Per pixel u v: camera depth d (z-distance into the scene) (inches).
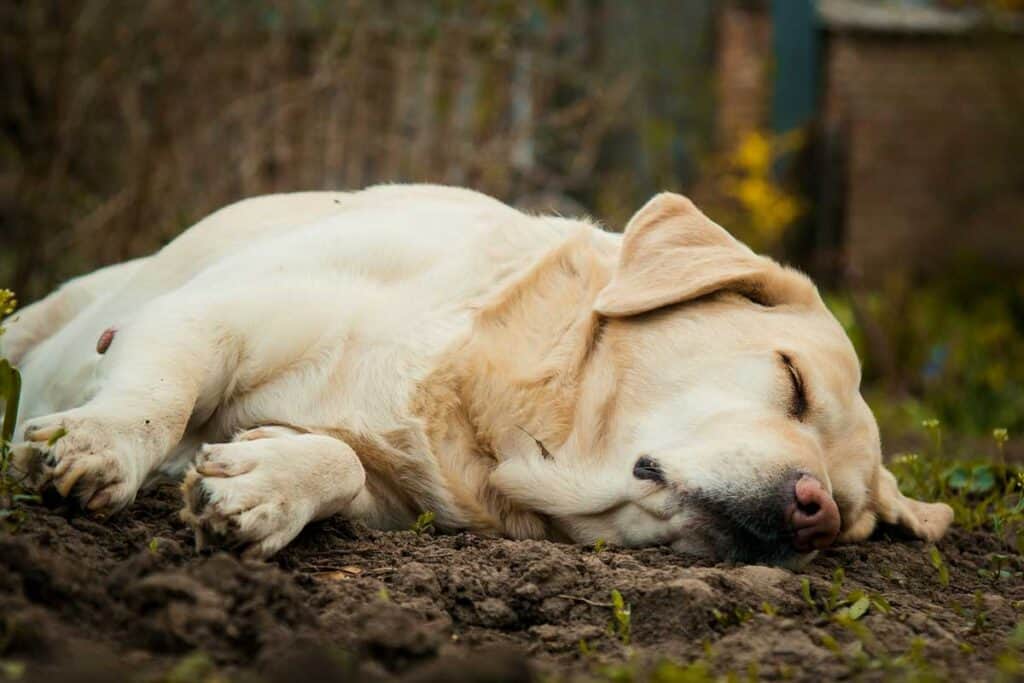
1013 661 176.4
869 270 872.9
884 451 442.3
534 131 585.6
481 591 196.1
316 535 212.4
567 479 235.6
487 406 236.8
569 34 674.8
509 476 237.5
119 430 207.3
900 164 879.7
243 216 283.4
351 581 193.3
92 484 199.0
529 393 237.8
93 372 252.2
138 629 160.9
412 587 193.3
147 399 214.5
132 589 165.2
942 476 313.4
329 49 535.5
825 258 818.8
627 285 243.4
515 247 252.8
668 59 725.9
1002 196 887.1
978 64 877.2
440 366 233.8
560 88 662.5
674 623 189.0
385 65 573.6
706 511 221.1
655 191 700.0
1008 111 876.6
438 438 234.2
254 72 555.2
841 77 862.5
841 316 675.4
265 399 237.9
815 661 175.6
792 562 220.8
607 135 703.1
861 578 234.4
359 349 236.8
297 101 529.3
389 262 246.1
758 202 739.4
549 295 247.4
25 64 517.3
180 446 241.8
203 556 189.2
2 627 152.0
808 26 834.8
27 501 199.0
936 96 880.9
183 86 537.3
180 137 529.3
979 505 294.8
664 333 241.8
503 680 147.5
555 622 193.3
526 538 242.8
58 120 502.0
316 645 158.9
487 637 186.1
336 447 211.9
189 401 221.1
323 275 243.6
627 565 211.0
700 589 191.6
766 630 185.8
